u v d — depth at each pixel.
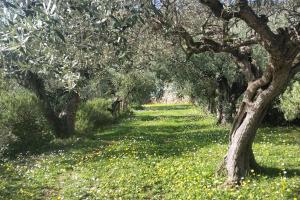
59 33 5.54
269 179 13.69
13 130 24.02
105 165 18.02
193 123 37.09
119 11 6.31
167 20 10.24
